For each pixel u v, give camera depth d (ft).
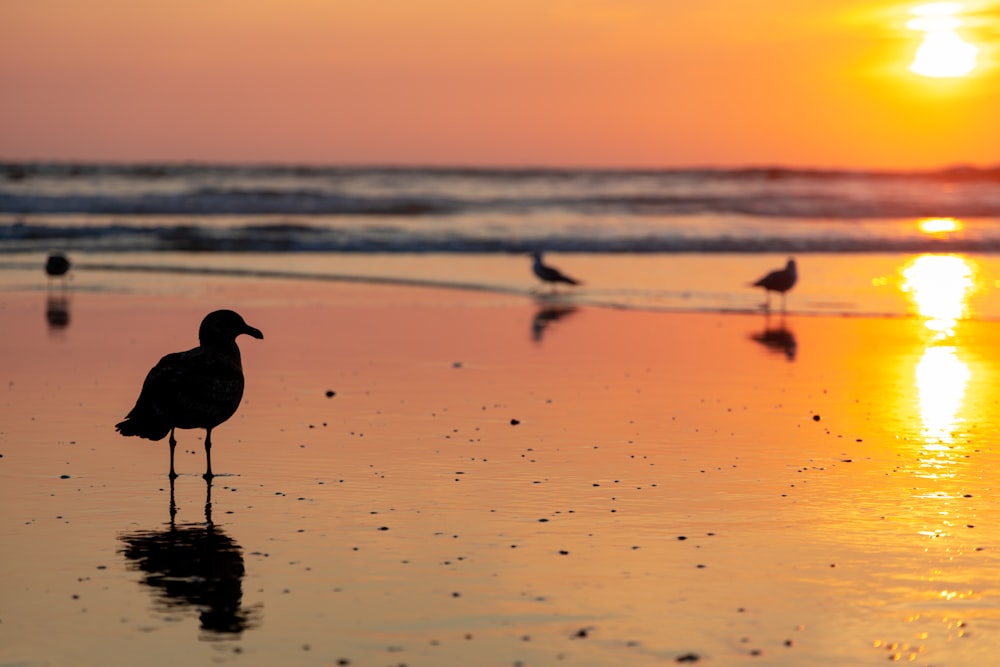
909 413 59.36
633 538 37.96
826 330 91.61
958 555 36.35
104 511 40.98
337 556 36.11
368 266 138.00
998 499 42.91
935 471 47.19
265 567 35.14
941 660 28.66
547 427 55.42
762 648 29.30
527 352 79.51
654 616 31.32
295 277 126.52
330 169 314.76
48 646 29.25
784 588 33.40
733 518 40.27
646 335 88.28
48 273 115.75
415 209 217.56
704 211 222.07
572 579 34.06
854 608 31.91
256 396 62.90
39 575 34.35
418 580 33.96
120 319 93.15
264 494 43.27
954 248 163.73
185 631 30.27
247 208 211.20
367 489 43.91
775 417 58.18
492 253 154.20
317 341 83.35
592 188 284.20
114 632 30.19
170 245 156.04
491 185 284.61
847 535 38.37
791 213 224.12
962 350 81.41
